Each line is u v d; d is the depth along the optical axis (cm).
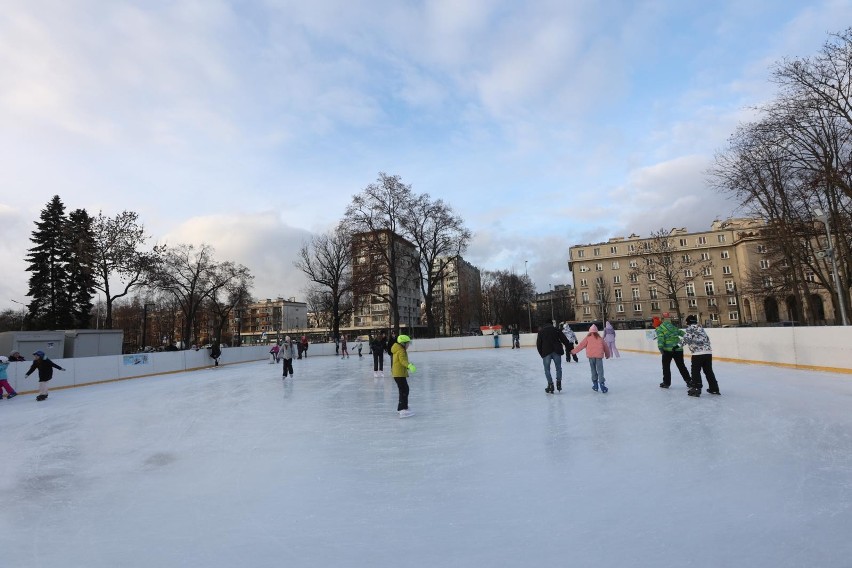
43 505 456
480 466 511
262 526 375
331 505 416
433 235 3738
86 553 341
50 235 3878
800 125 1923
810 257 2662
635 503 384
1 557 340
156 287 3847
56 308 3809
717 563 282
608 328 1828
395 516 383
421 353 3288
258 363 3038
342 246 4288
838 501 370
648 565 283
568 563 289
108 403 1239
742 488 406
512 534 337
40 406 1243
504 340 3519
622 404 827
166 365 2327
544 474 471
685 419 679
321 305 5925
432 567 293
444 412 861
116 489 497
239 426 823
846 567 272
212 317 6538
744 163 2255
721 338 1551
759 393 862
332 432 734
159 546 347
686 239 7312
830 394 827
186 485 498
